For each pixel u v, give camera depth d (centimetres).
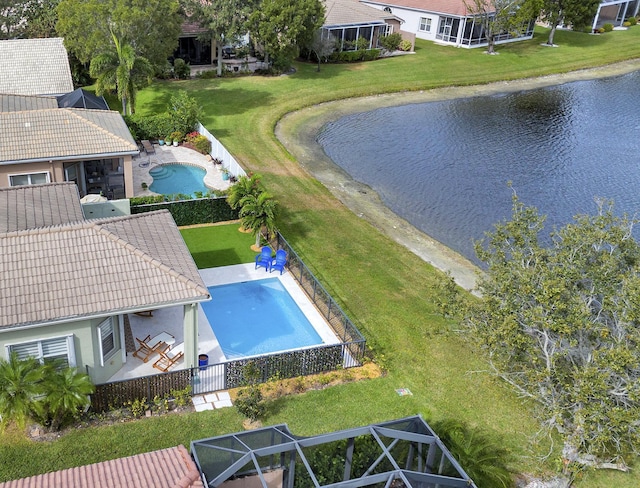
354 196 3853
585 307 1619
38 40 4525
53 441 1795
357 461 1561
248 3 5406
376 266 3020
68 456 1750
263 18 5428
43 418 1789
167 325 2358
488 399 2147
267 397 2058
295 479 1534
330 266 2950
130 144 3181
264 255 2842
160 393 1975
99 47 4241
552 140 5081
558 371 1712
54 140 3066
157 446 1812
